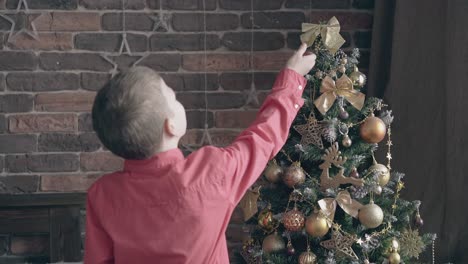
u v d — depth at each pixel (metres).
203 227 1.30
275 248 1.88
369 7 2.67
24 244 2.62
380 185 1.87
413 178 2.24
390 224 1.88
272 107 1.48
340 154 1.87
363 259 1.86
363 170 1.97
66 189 2.63
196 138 2.64
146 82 1.32
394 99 2.33
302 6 2.64
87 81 2.60
